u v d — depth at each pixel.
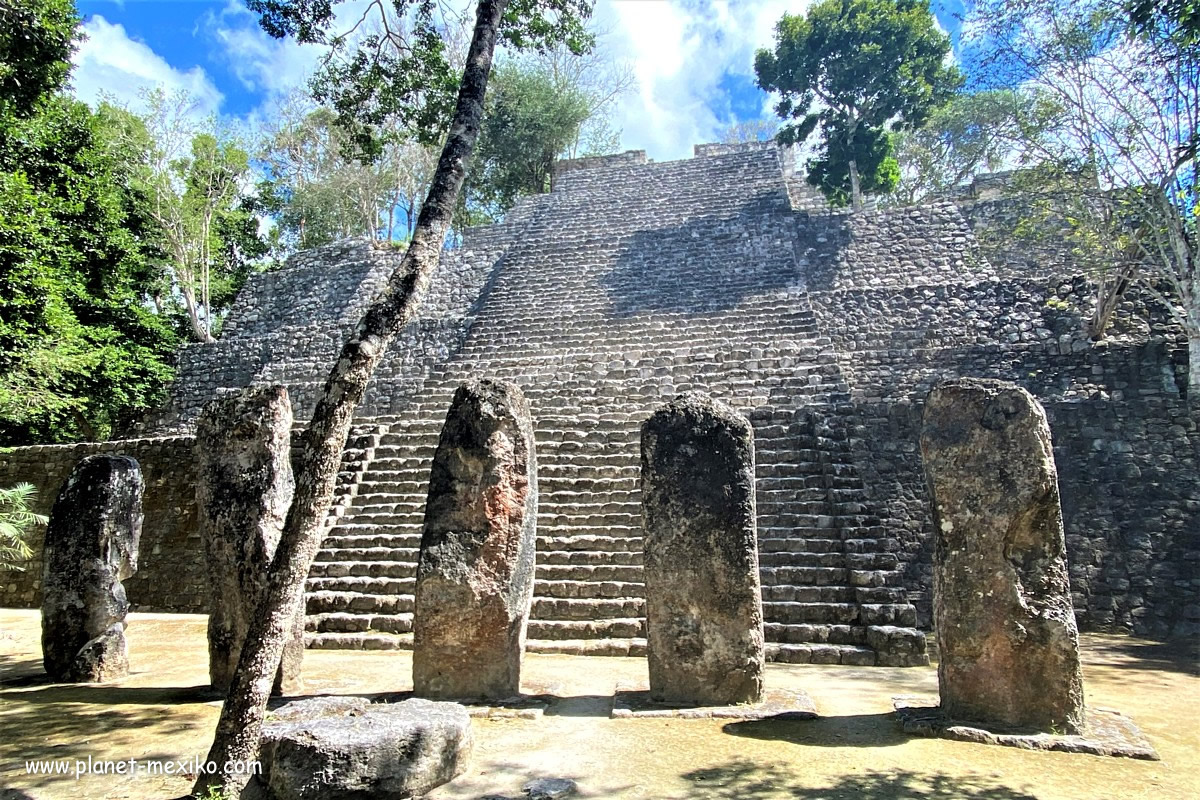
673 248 17.66
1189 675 7.05
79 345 16.42
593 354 13.95
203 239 23.92
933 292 13.88
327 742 3.92
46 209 16.03
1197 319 10.32
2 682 6.63
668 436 5.95
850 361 12.94
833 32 20.98
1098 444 10.45
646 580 5.81
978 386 5.29
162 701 5.91
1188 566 9.60
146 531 12.58
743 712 5.36
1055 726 4.82
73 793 4.07
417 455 11.31
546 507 9.72
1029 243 15.30
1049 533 5.04
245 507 6.20
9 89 10.12
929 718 5.07
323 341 19.00
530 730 5.11
